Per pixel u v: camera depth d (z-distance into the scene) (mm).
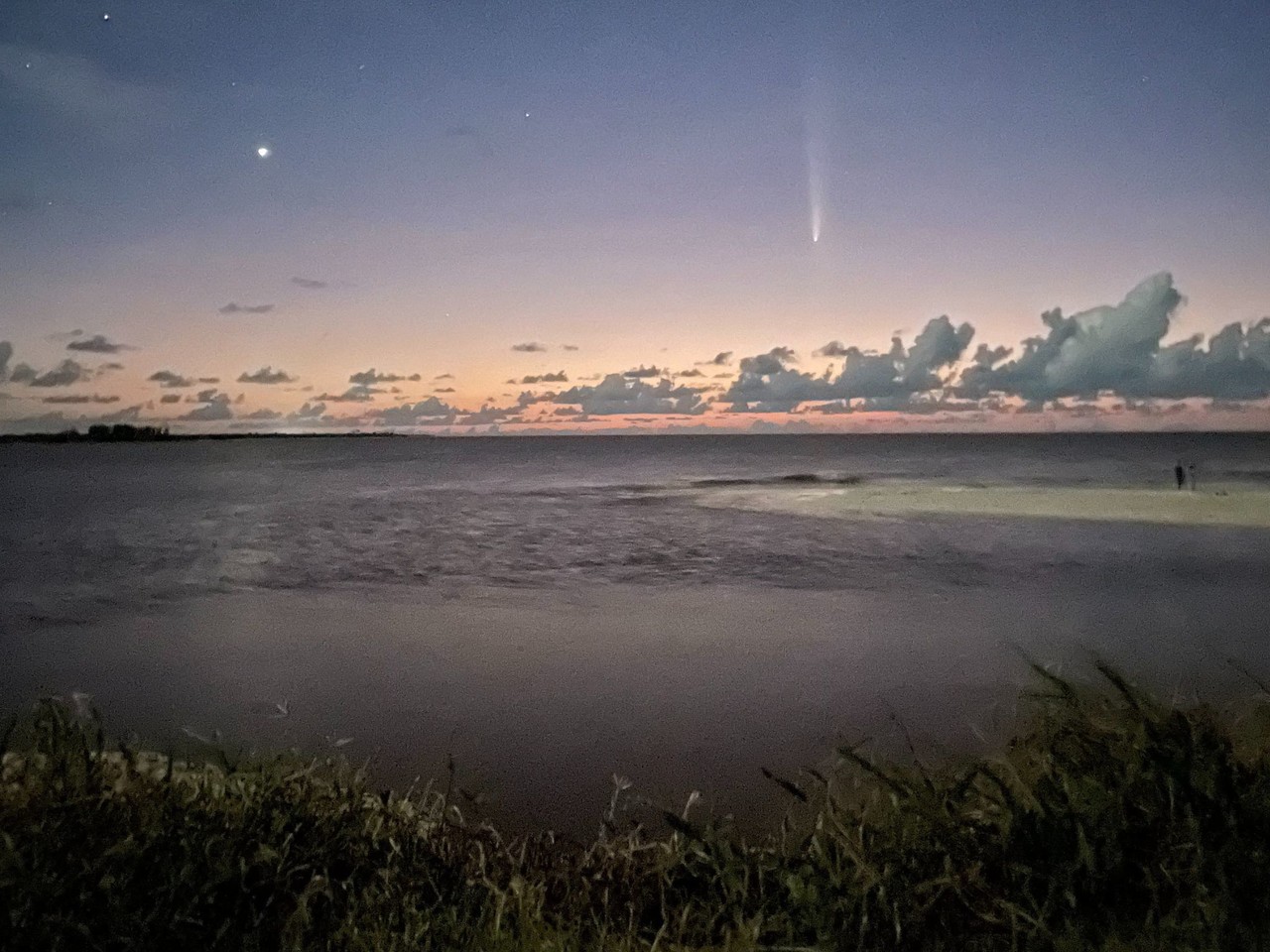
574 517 25766
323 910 2861
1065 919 2580
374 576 14281
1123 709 3676
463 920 2838
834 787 4367
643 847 3330
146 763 3693
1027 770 3465
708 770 5145
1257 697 4797
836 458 97000
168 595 12531
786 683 7277
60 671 8031
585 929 2938
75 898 2533
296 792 3391
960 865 2941
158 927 2518
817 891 2840
